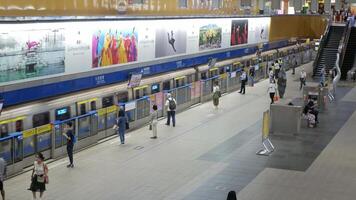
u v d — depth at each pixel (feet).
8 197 47.01
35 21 57.16
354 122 81.82
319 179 53.06
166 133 73.26
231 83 112.27
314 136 72.08
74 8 64.75
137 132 74.13
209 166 57.16
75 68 66.13
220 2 115.75
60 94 63.82
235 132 73.82
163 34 88.79
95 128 67.10
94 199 46.65
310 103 79.41
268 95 107.04
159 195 47.80
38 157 44.21
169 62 92.07
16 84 55.62
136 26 79.97
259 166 57.26
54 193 48.06
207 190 49.19
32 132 56.49
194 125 78.54
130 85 78.18
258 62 135.44
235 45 122.52
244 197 47.32
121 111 66.90
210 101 100.48
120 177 53.11
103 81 72.74
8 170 53.16
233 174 54.29
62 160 59.57
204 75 106.63
